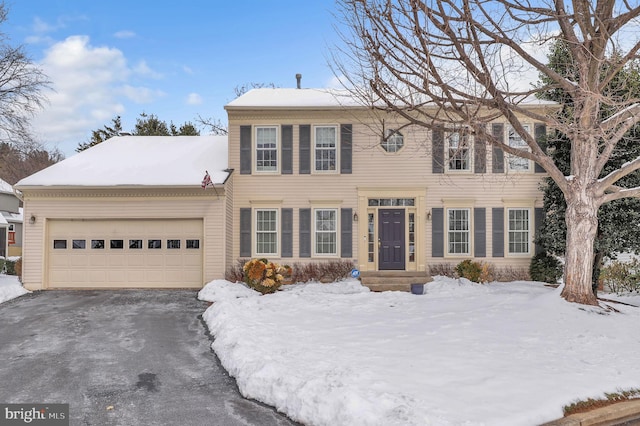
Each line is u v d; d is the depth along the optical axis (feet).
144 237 51.57
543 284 49.88
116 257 51.42
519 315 32.19
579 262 35.42
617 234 45.24
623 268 52.13
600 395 18.49
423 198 54.34
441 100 32.89
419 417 15.47
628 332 28.60
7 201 76.69
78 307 41.01
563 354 23.88
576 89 33.24
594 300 35.01
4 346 29.30
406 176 54.60
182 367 24.79
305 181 55.11
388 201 55.31
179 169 54.49
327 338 27.22
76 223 51.62
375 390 17.80
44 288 50.47
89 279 51.26
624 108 34.78
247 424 17.60
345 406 16.61
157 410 18.98
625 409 17.72
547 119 33.81
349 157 54.90
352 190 54.85
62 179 51.65
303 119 55.31
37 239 50.83
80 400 20.13
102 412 18.79
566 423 16.21
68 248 51.44
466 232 54.34
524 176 53.93
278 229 54.80
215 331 31.45
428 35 30.66
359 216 54.60
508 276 53.36
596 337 27.22
